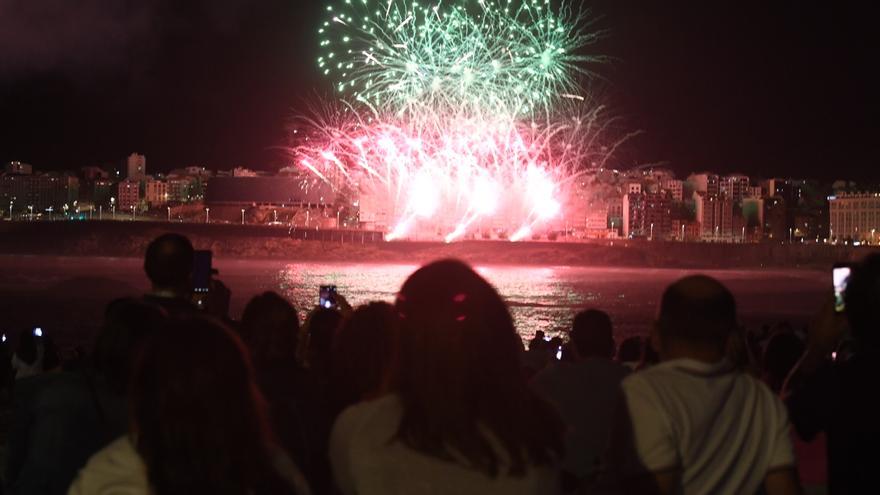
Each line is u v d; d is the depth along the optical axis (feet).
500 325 12.57
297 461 17.56
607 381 20.58
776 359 25.26
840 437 15.25
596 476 18.58
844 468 15.30
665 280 460.55
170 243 22.50
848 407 15.12
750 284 442.09
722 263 645.51
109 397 18.90
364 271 473.67
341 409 18.19
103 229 639.35
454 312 12.32
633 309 297.53
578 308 293.84
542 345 57.72
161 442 11.41
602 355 22.22
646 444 14.20
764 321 254.68
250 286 360.28
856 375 15.33
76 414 18.75
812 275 520.01
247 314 21.11
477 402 12.08
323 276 430.20
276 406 17.84
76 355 45.34
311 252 599.16
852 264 17.21
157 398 11.49
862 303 15.37
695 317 15.06
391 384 12.85
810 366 17.62
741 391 14.90
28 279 361.10
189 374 11.51
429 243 620.49
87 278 323.57
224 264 522.06
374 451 12.27
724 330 15.20
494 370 12.21
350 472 12.47
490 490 11.97
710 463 14.43
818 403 15.52
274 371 20.43
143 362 11.83
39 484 18.72
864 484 15.02
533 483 12.04
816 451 20.40
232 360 11.83
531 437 12.06
